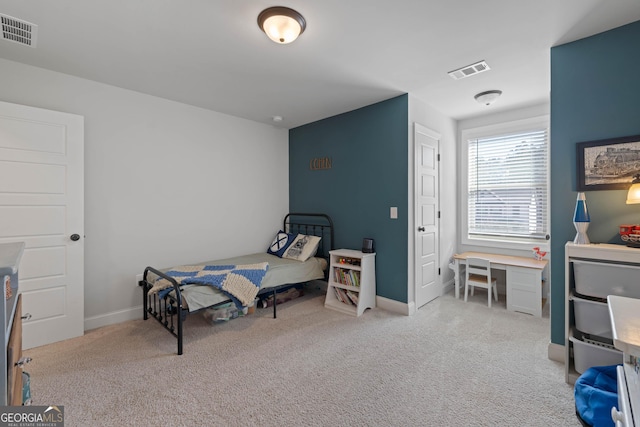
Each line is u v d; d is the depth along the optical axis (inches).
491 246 154.3
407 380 78.3
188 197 136.6
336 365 85.7
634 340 34.6
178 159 133.2
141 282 119.2
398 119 126.8
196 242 139.5
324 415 65.4
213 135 144.9
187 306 96.8
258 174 164.4
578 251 74.6
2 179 90.0
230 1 67.9
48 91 101.3
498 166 153.2
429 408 67.5
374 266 134.6
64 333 100.3
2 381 35.4
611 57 78.9
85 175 109.3
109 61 95.7
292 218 177.2
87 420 63.3
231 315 117.6
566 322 76.7
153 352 92.8
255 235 163.6
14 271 34.8
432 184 142.0
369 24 76.9
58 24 75.9
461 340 101.3
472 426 61.9
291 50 89.5
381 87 117.5
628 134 76.4
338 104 136.6
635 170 74.8
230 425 62.4
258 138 164.2
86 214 109.6
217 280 105.9
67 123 100.9
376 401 70.0
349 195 146.7
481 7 70.4
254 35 81.4
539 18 74.4
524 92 123.6
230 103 134.9
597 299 74.1
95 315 111.7
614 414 42.2
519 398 70.6
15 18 73.4
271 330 109.7
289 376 80.2
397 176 127.5
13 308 42.3
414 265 128.7
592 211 81.1
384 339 102.3
